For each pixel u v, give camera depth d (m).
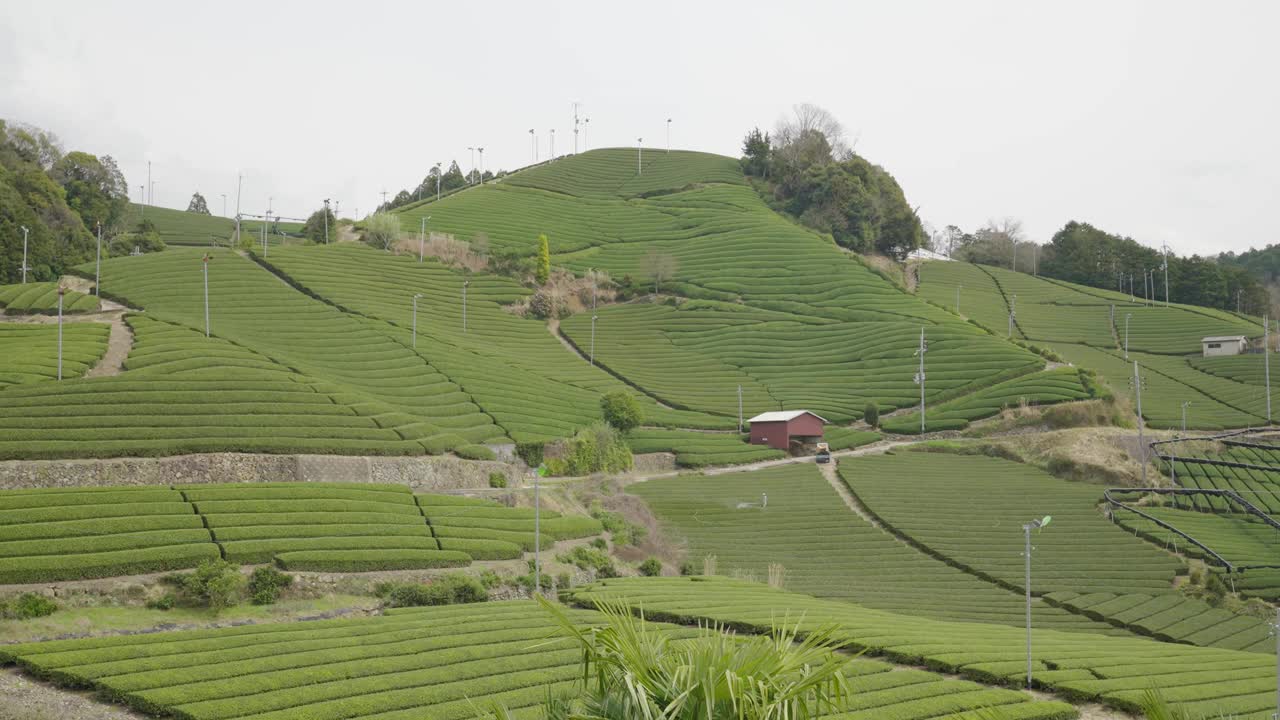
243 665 45.56
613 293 181.25
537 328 161.62
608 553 84.25
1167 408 143.88
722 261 192.12
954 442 127.88
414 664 48.28
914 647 58.34
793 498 107.19
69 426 74.38
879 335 161.12
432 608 61.78
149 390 84.31
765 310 174.50
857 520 100.75
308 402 91.12
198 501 67.44
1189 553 92.88
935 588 84.56
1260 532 98.94
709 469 118.62
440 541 70.31
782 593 75.50
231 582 57.47
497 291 168.50
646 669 18.39
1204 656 64.00
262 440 79.12
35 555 55.81
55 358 89.62
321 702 42.00
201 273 134.62
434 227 195.25
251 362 99.31
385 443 86.06
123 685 41.56
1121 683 52.81
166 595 56.72
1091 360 170.00
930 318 168.50
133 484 71.38
